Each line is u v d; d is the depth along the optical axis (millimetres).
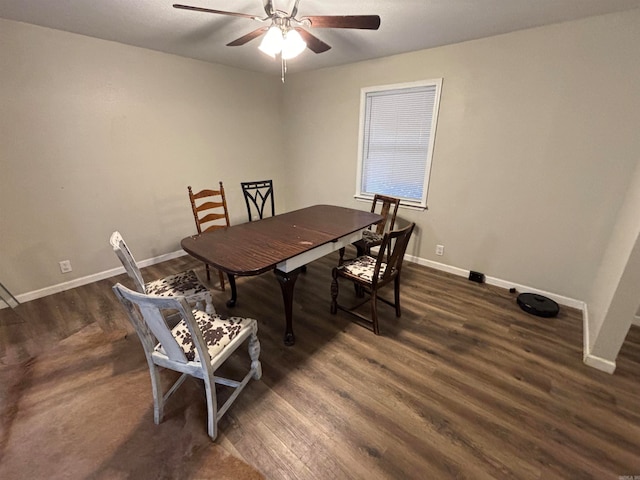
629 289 1651
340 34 2459
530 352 1993
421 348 2035
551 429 1462
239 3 1950
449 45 2693
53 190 2627
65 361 1913
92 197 2869
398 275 2283
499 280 2904
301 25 2102
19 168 2426
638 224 1602
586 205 2330
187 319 1145
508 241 2775
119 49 2758
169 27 2350
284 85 4215
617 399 1625
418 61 2910
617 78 2043
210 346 1400
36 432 1443
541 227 2572
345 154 3828
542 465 1304
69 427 1471
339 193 4070
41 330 2223
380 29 2334
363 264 2352
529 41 2309
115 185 2998
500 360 1921
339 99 3670
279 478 1250
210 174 3781
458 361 1914
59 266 2771
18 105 2342
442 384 1733
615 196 2201
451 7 1944
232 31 2432
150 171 3221
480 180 2812
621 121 2084
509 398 1638
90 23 2270
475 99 2664
